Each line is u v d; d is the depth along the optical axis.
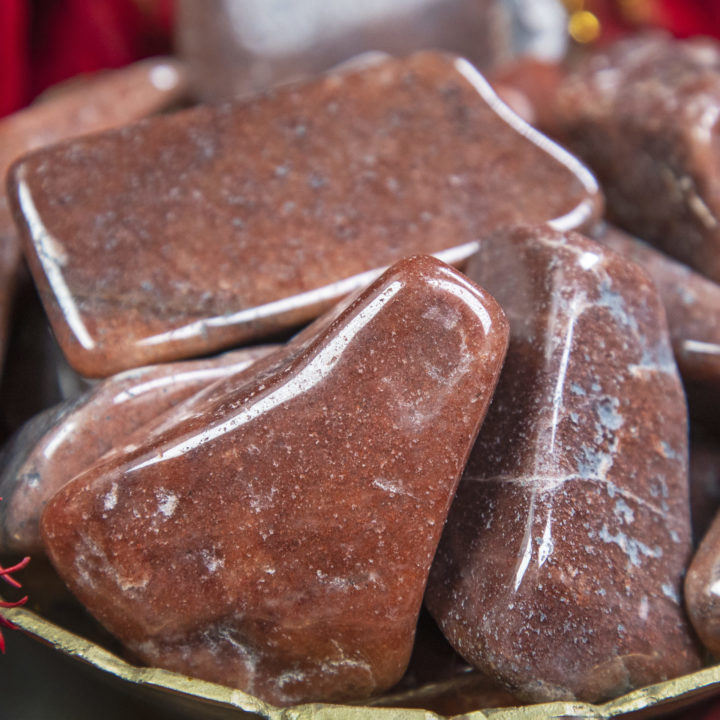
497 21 0.17
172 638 0.09
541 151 0.12
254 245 0.11
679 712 0.10
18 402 0.12
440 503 0.09
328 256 0.11
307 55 0.15
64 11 0.17
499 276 0.11
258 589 0.09
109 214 0.11
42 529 0.09
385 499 0.09
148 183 0.11
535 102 0.14
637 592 0.10
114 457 0.09
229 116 0.12
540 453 0.10
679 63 0.13
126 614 0.09
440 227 0.11
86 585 0.09
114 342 0.11
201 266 0.11
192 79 0.15
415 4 0.15
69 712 0.10
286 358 0.10
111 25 0.18
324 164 0.12
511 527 0.10
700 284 0.12
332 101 0.12
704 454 0.12
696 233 0.12
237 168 0.11
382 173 0.11
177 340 0.11
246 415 0.09
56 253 0.11
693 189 0.12
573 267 0.10
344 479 0.09
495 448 0.10
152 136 0.12
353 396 0.09
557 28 0.18
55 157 0.11
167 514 0.09
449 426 0.09
